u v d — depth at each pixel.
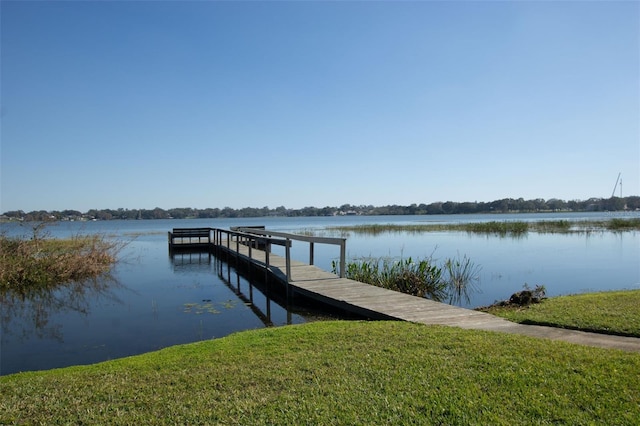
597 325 6.34
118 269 18.44
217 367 4.98
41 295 12.89
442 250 23.84
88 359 6.96
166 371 4.95
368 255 21.80
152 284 14.56
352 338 5.96
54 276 15.36
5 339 8.24
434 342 5.53
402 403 3.85
